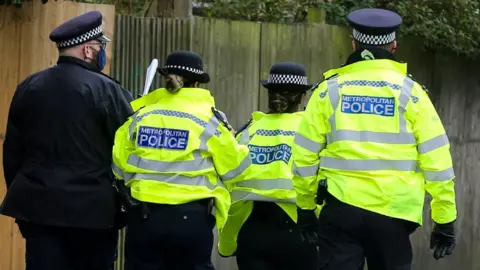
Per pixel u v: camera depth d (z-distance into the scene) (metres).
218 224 14.75
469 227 28.75
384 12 13.86
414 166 13.34
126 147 14.48
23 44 20.27
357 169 13.18
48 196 14.30
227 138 14.51
